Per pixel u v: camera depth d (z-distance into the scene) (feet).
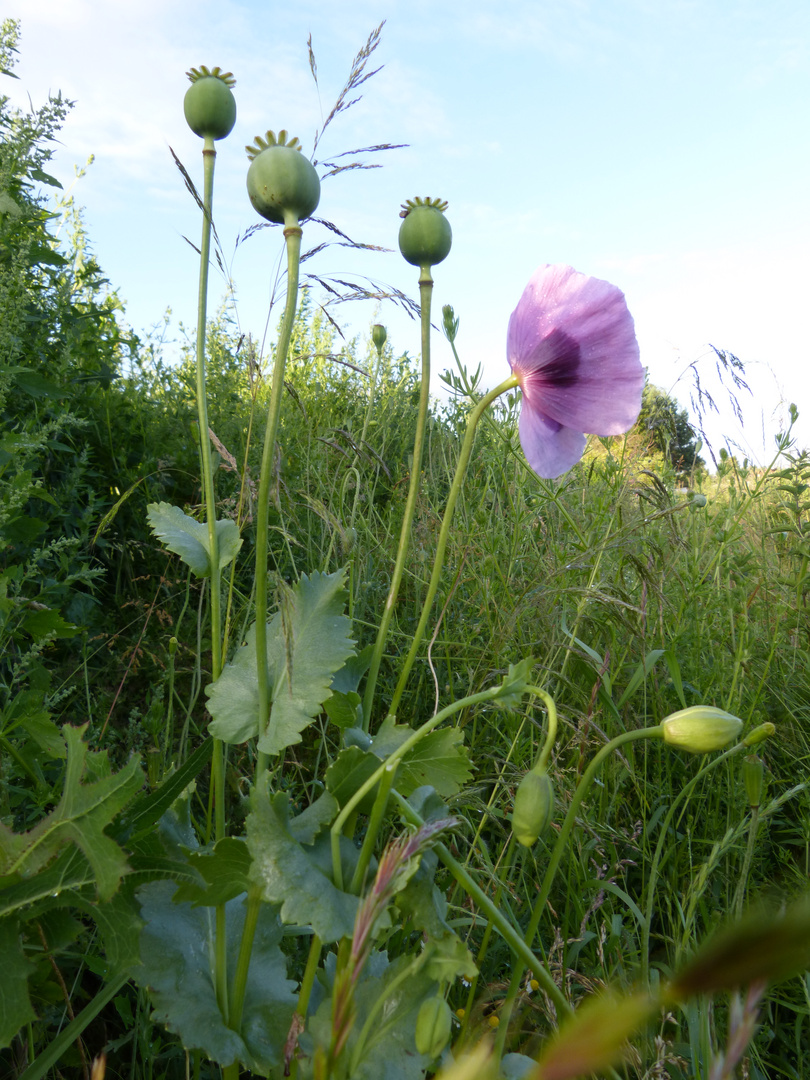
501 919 1.15
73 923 1.16
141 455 3.79
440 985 1.16
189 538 1.47
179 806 1.43
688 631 2.85
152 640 2.98
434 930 1.12
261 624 1.26
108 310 3.68
